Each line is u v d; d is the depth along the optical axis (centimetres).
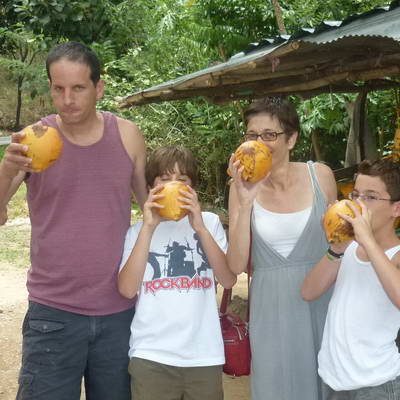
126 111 1205
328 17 988
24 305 657
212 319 290
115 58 1384
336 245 261
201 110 1131
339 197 576
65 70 262
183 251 292
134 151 297
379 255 239
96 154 283
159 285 286
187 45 1142
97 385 295
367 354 251
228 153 1106
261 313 290
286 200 291
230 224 296
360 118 654
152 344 280
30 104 1788
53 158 256
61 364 283
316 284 271
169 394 280
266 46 493
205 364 280
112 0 1477
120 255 290
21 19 1419
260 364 289
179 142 1174
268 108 283
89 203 282
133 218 1059
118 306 290
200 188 1223
